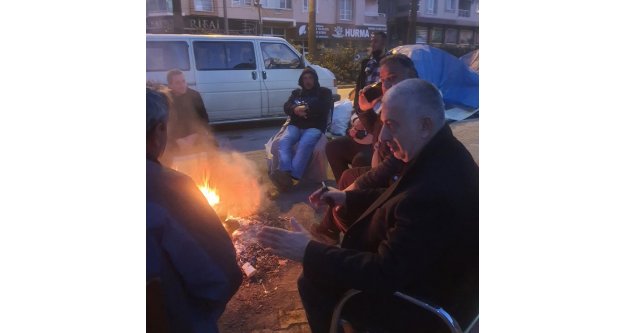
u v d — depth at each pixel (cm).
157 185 117
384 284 128
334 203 191
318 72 503
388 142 142
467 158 134
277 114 551
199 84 485
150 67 429
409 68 221
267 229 150
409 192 128
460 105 422
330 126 461
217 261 124
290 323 205
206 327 129
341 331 161
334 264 136
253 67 521
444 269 137
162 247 116
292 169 357
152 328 117
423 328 141
